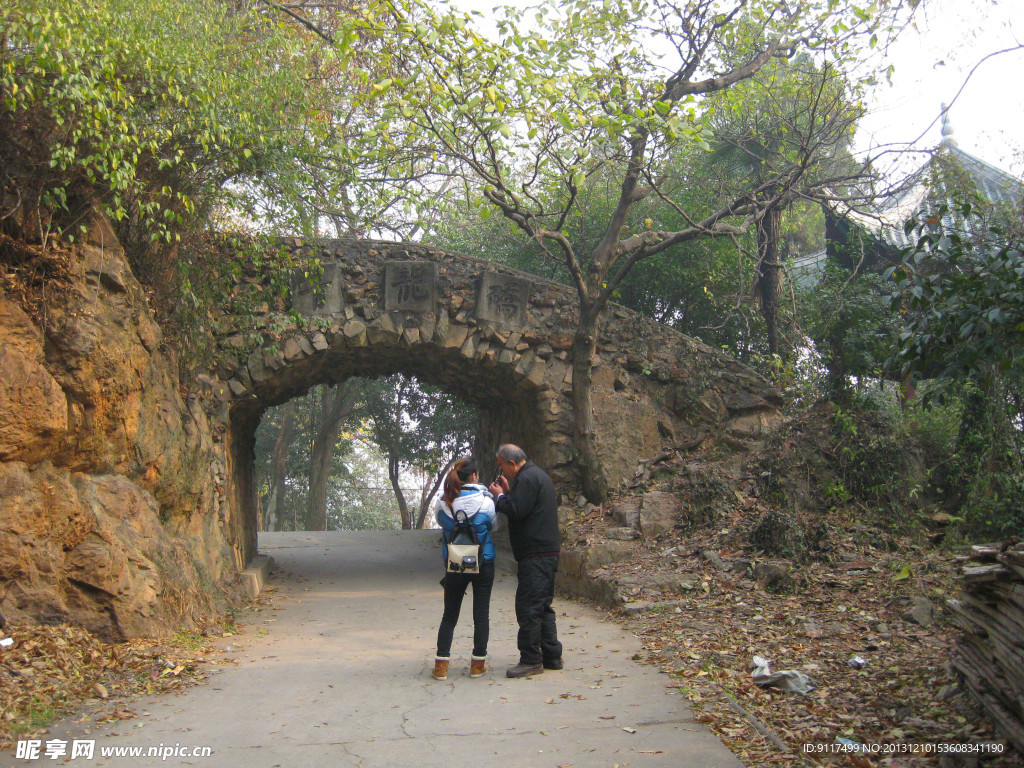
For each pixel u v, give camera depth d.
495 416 15.13
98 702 4.79
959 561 7.59
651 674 5.32
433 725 4.36
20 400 5.53
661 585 8.03
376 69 9.14
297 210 8.72
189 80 6.89
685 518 10.09
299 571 13.26
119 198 6.47
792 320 12.62
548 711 4.56
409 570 13.34
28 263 5.90
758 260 11.21
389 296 11.00
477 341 11.48
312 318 10.60
